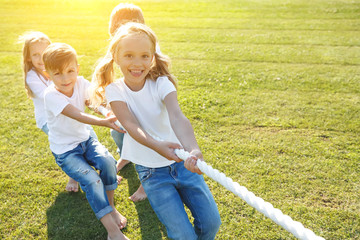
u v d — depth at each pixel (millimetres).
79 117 2209
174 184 1983
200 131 3760
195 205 1970
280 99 4562
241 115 4117
